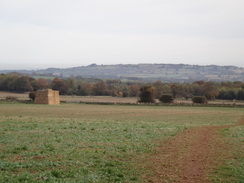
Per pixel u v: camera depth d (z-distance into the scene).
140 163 17.61
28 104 109.00
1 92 174.50
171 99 124.88
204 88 157.75
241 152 21.73
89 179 13.67
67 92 183.38
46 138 26.27
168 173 15.52
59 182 12.97
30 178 13.31
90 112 77.31
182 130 36.78
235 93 152.38
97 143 24.25
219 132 35.28
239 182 14.22
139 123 46.47
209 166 17.25
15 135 27.83
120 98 161.50
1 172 14.20
